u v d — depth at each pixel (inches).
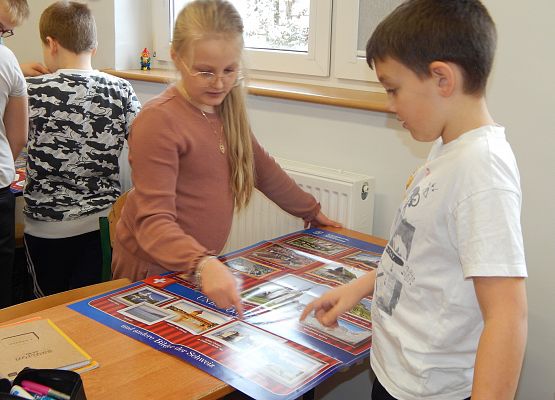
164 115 58.1
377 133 80.1
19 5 81.9
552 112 64.6
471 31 35.8
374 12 83.8
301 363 44.5
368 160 81.7
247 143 64.4
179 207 61.1
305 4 92.2
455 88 36.5
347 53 87.7
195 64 55.6
